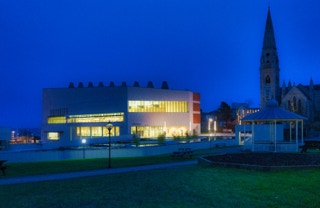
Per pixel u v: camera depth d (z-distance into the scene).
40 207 13.71
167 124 114.88
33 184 19.53
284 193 15.26
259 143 46.84
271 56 146.38
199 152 45.75
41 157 41.56
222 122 172.38
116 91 110.88
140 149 45.06
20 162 38.00
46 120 132.38
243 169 22.22
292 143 45.22
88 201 14.48
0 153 38.84
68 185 18.44
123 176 21.39
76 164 33.50
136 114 110.00
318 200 14.06
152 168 27.23
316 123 125.69
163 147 48.69
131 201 14.27
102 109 115.12
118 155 44.47
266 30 149.25
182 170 23.02
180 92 117.44
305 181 17.97
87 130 119.50
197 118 126.06
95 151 44.44
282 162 25.19
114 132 111.00
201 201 14.08
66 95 125.88
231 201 14.02
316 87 140.62
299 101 130.38
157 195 15.26
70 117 124.00
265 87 146.50
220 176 19.75
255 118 44.69
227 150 48.75
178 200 14.28
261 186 16.75
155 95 113.38
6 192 17.00
